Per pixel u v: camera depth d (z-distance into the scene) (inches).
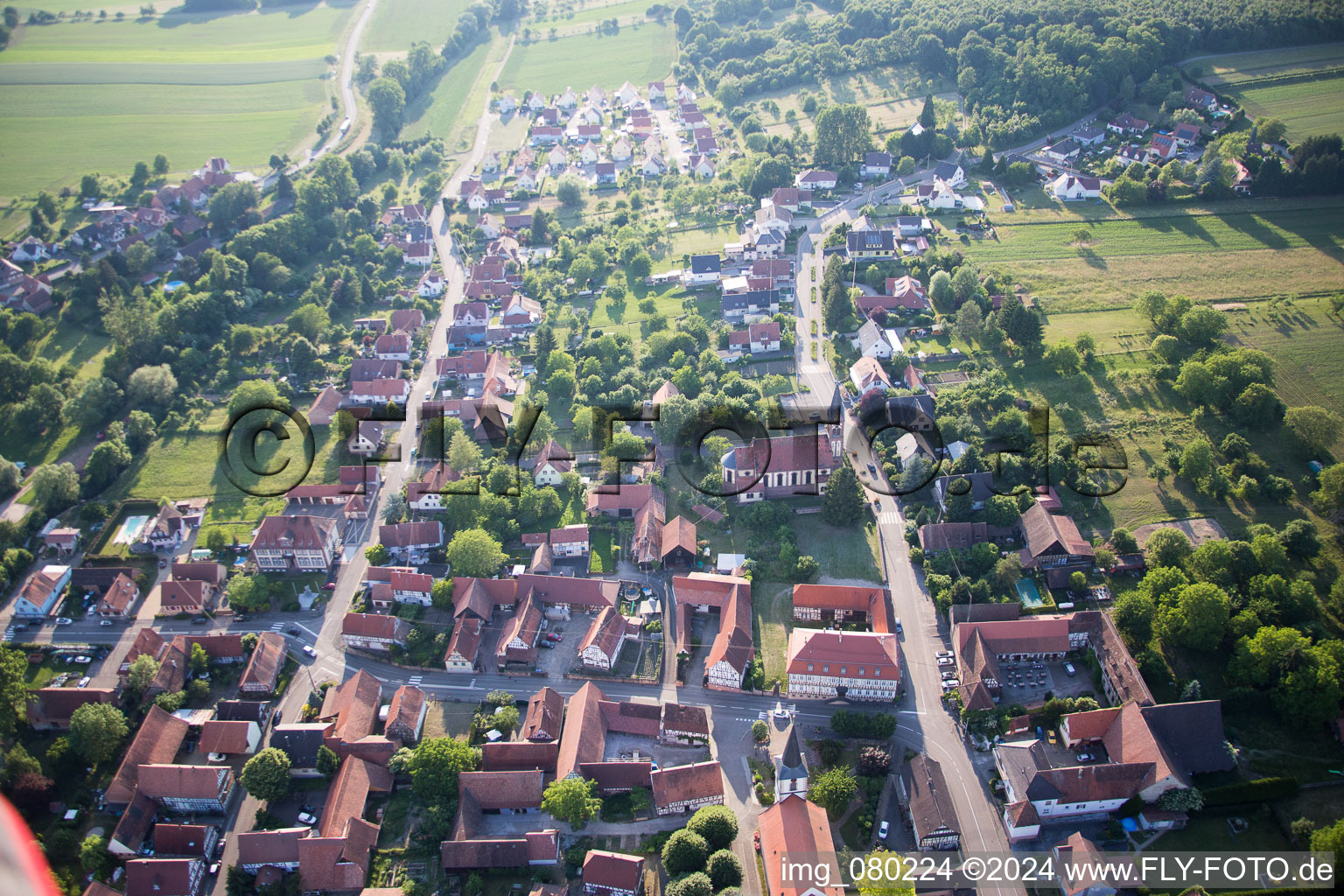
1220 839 5221.5
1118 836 5290.4
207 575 7377.0
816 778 5698.8
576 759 5713.6
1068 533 7145.7
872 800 5531.5
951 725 6053.2
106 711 6053.2
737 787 5753.0
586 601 7066.9
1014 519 7381.9
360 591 7381.9
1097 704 5999.0
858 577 7214.6
